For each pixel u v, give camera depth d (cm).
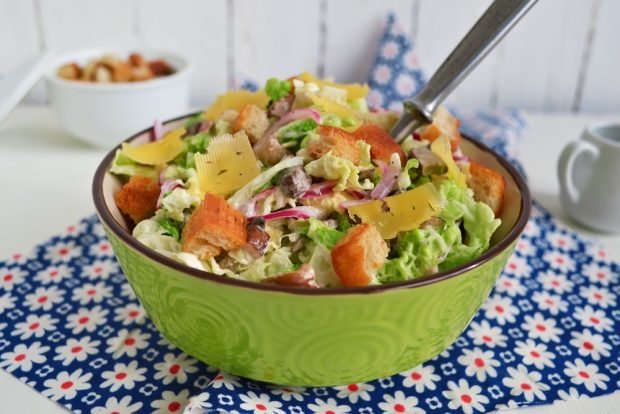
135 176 40
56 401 36
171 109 62
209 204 35
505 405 37
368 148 38
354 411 36
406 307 32
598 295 45
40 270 46
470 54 40
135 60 64
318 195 37
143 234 36
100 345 40
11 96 53
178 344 37
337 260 34
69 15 68
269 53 72
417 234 36
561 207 56
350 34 71
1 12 68
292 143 39
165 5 68
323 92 43
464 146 45
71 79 61
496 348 41
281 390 37
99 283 45
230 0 68
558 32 72
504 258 35
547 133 69
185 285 32
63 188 56
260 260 35
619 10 70
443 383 38
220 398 35
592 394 38
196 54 71
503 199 40
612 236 52
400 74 67
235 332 33
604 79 74
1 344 40
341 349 33
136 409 36
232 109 43
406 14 70
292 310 32
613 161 49
